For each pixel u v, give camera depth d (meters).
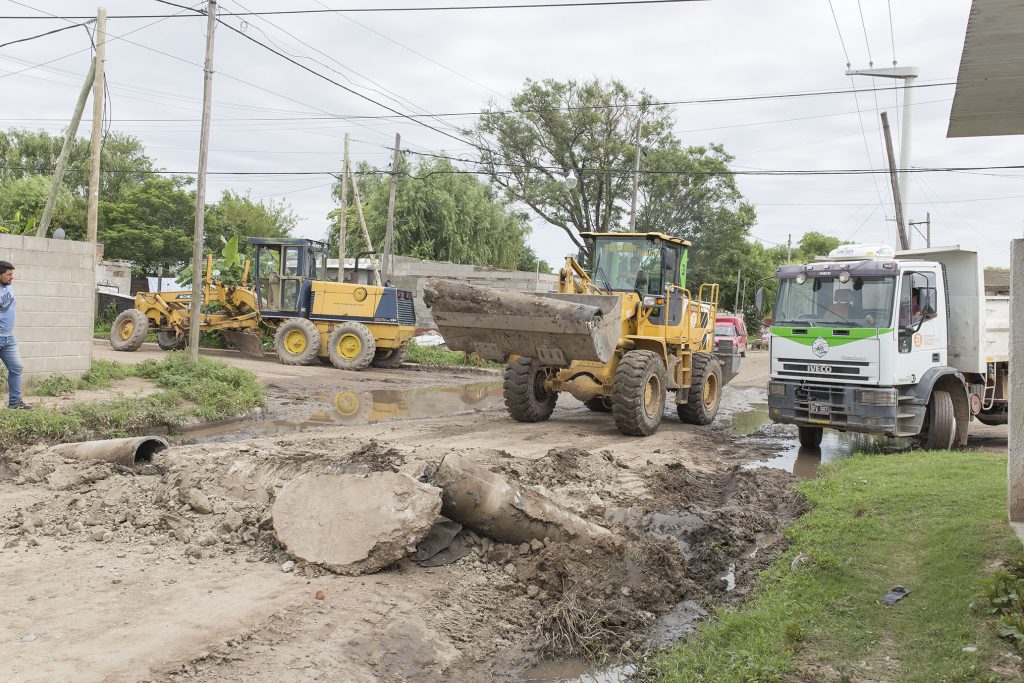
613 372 11.94
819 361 10.95
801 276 11.27
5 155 47.56
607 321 10.48
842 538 6.62
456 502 5.78
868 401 10.51
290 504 5.73
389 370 21.25
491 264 41.03
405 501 5.53
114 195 47.78
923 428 11.38
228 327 21.45
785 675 4.29
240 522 5.91
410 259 32.72
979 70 5.16
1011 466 5.48
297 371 19.03
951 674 4.10
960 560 5.57
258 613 4.63
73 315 12.82
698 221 38.56
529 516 5.84
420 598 5.11
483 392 17.56
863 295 10.70
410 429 11.60
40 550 5.60
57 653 4.02
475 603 5.21
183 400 12.52
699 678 4.37
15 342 10.03
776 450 11.71
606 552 5.96
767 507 8.13
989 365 12.74
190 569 5.31
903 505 7.34
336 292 20.95
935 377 10.91
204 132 15.51
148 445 7.92
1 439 8.71
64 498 6.60
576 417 13.83
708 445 11.75
